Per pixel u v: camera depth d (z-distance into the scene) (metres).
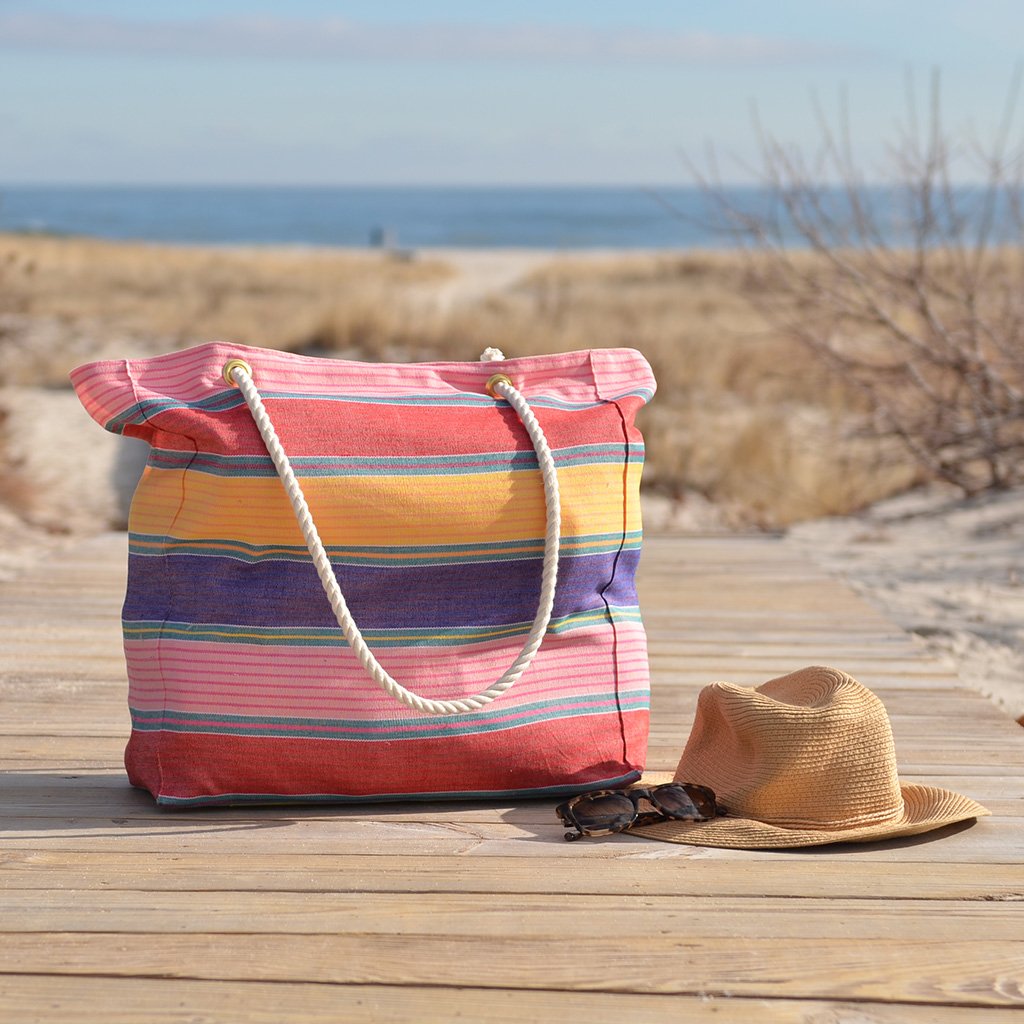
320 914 2.01
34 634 3.93
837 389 10.73
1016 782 2.68
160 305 18.41
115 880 2.13
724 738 2.54
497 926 1.98
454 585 2.46
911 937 1.96
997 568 6.05
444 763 2.44
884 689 3.43
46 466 8.74
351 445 2.42
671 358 12.77
